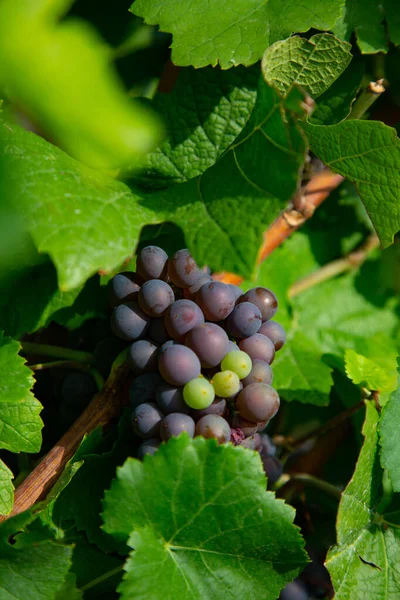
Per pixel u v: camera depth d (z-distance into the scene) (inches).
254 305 20.0
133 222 19.7
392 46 23.2
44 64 16.1
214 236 19.4
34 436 20.2
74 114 16.2
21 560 19.6
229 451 19.1
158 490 19.1
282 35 20.2
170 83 22.4
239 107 21.5
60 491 19.8
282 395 23.9
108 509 19.0
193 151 21.5
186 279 19.7
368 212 20.9
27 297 21.4
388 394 22.2
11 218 17.8
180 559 19.5
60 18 22.4
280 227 23.1
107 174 20.9
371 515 21.6
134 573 18.9
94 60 16.3
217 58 20.1
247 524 19.4
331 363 24.7
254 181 20.0
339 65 20.4
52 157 19.6
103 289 21.6
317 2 20.3
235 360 19.3
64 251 18.5
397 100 23.8
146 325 19.9
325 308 26.3
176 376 19.1
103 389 20.6
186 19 20.6
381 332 26.6
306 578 23.2
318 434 23.6
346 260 26.4
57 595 19.9
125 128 16.4
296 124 19.8
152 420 19.4
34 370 21.9
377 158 20.2
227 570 19.6
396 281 27.0
